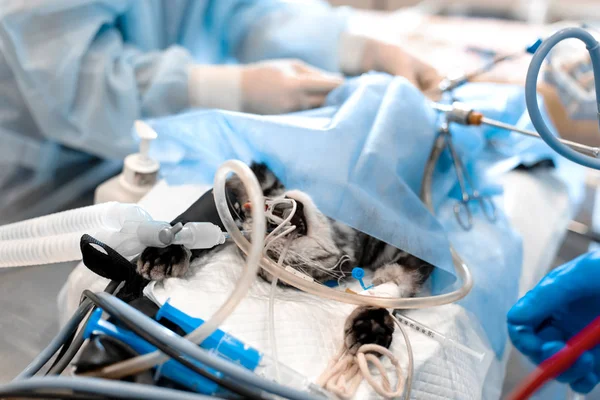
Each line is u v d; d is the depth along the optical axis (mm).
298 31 1305
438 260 659
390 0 1996
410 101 763
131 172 806
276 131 684
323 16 1324
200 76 1073
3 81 1056
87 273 640
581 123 1050
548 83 1090
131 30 1254
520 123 924
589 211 1150
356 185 646
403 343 561
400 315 608
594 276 574
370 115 734
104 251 566
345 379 491
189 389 440
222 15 1374
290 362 510
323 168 651
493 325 708
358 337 521
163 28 1354
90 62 1058
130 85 1064
